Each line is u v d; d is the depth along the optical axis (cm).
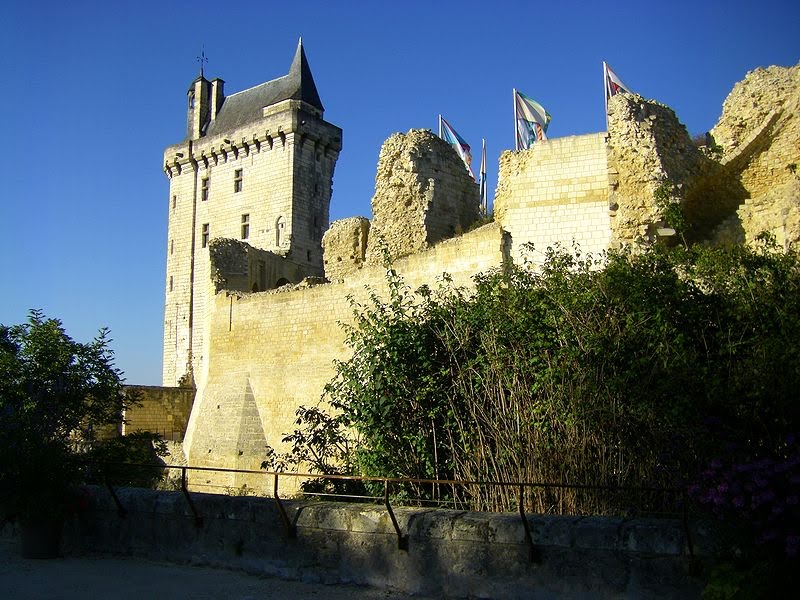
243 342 3155
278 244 5903
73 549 1215
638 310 1323
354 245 3338
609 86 3034
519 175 2103
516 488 1240
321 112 6281
